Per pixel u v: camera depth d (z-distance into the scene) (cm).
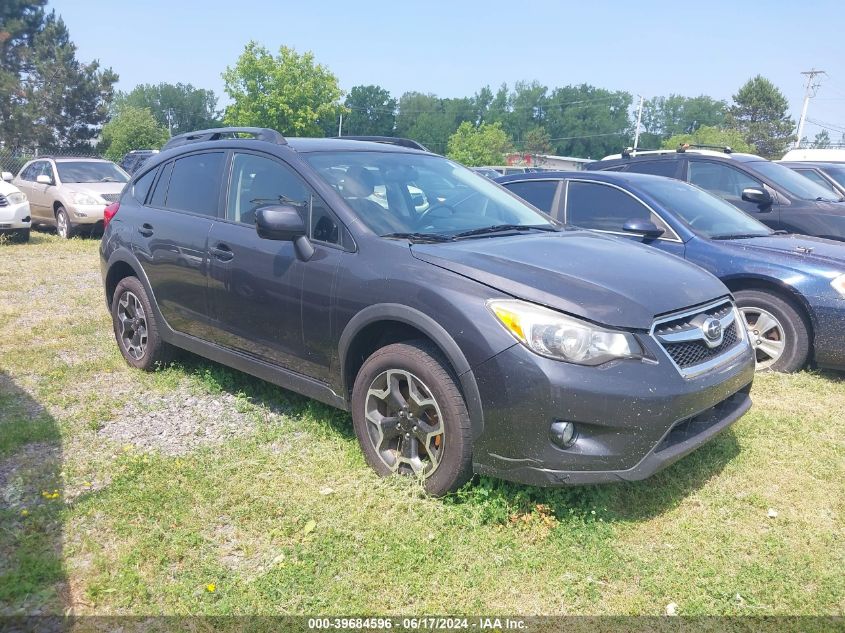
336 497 346
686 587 290
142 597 277
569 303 312
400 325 354
